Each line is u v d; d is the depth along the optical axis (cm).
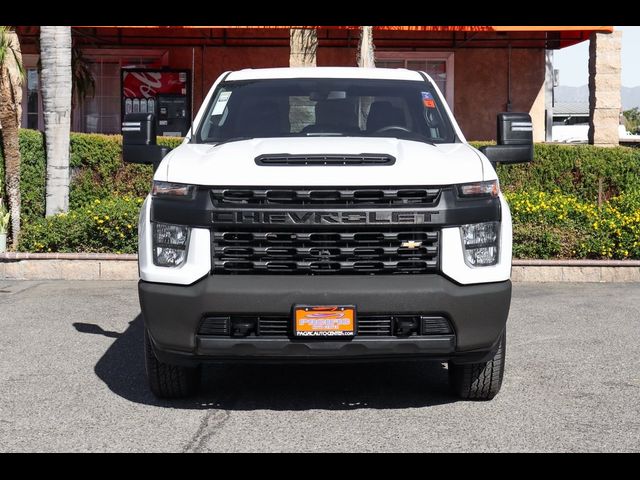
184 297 496
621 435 497
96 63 2039
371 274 500
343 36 1919
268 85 661
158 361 546
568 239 1123
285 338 495
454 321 495
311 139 576
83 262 1092
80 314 871
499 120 580
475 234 505
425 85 672
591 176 1434
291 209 495
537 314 871
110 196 1318
